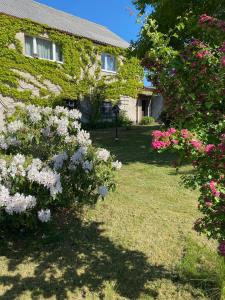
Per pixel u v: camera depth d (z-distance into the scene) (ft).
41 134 16.98
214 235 10.56
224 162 8.98
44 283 11.85
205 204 9.87
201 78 9.51
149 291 11.34
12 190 13.74
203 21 9.99
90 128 61.26
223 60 8.66
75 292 11.38
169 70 9.94
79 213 17.53
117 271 12.50
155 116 83.35
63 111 17.57
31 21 51.47
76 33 59.00
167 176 24.56
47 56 55.52
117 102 68.49
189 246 13.61
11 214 13.16
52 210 17.25
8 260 13.25
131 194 20.48
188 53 9.79
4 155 15.16
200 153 8.94
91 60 61.82
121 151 35.14
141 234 15.21
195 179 9.93
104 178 16.21
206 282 11.49
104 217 17.08
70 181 15.52
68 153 15.90
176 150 9.10
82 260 13.25
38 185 14.12
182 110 10.02
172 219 16.71
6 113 42.60
